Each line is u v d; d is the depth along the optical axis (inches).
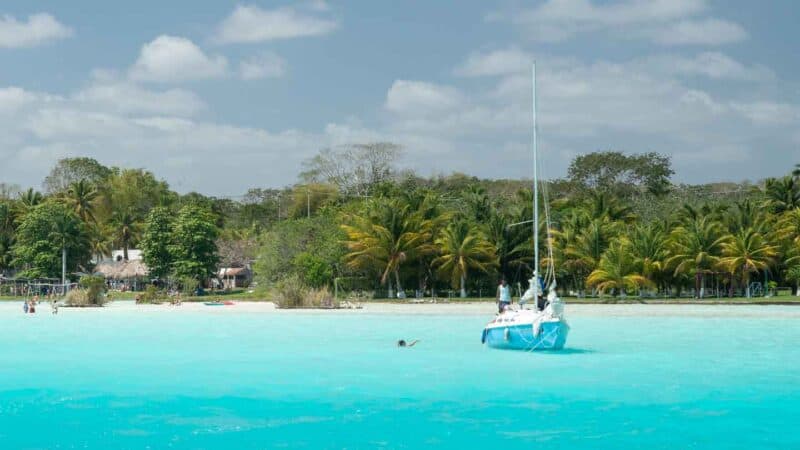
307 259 3294.8
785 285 3604.8
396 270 3435.0
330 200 4825.3
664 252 3243.1
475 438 740.7
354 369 1127.6
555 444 719.1
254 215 5861.2
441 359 1221.1
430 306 2719.0
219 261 4318.4
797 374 1064.2
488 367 1135.0
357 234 3454.7
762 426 779.4
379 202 3604.8
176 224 4229.8
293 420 814.5
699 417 816.9
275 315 2332.7
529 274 3550.7
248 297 3430.1
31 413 855.1
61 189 5497.1
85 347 1432.1
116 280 4731.8
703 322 1932.8
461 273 3400.6
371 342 1477.6
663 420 804.6
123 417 834.8
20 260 4379.9
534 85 1352.1
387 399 912.9
